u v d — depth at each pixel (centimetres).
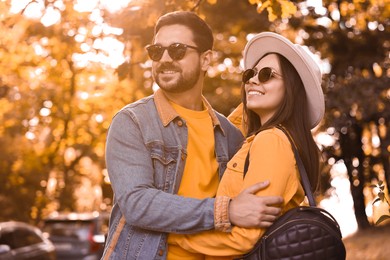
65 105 2005
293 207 379
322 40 1888
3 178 3203
